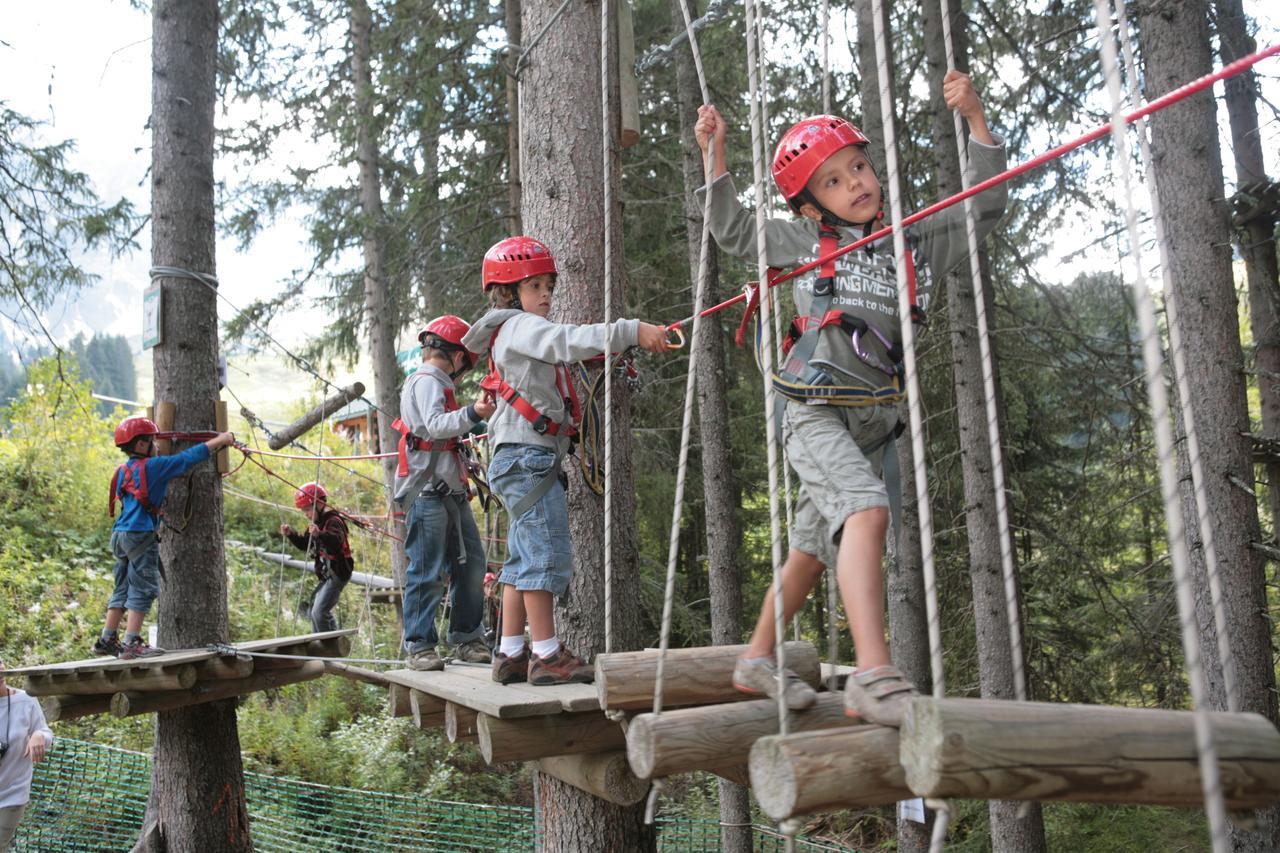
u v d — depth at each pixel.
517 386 4.08
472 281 15.10
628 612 5.42
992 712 1.87
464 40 14.02
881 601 2.42
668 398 15.03
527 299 4.23
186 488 7.73
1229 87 9.18
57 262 12.34
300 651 7.84
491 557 11.02
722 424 11.59
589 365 5.06
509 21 10.39
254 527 20.66
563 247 5.54
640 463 14.87
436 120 14.66
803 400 2.75
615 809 5.16
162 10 8.22
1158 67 7.52
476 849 11.34
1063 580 11.77
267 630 16.11
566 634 5.37
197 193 8.11
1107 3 1.68
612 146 5.73
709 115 3.16
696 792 14.38
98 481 18.47
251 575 17.86
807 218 3.10
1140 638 11.22
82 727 13.15
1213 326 7.43
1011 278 11.82
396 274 15.10
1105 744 1.88
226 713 8.04
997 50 11.54
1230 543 7.39
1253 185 9.22
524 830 11.56
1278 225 9.98
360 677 6.80
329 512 11.08
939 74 10.33
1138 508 12.12
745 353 15.12
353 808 11.95
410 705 4.71
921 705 1.89
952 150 10.27
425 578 5.00
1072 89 10.10
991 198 3.07
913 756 1.90
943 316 11.30
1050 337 11.27
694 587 17.83
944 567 12.43
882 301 2.86
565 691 3.82
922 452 2.01
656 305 14.57
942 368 11.98
